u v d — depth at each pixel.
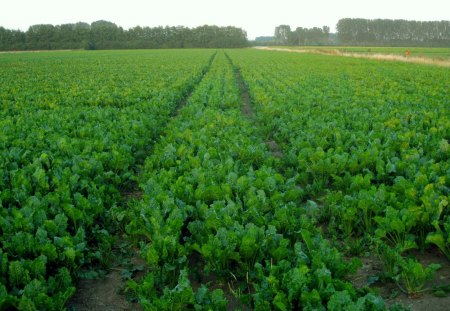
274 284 4.32
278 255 5.02
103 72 31.94
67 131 10.77
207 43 131.38
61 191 6.71
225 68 36.31
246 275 5.11
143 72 31.02
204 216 6.08
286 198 6.62
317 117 12.48
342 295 3.95
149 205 6.21
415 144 9.52
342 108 14.02
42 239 5.28
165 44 128.75
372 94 17.03
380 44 146.88
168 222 5.72
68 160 8.24
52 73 31.72
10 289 4.67
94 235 6.04
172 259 5.20
